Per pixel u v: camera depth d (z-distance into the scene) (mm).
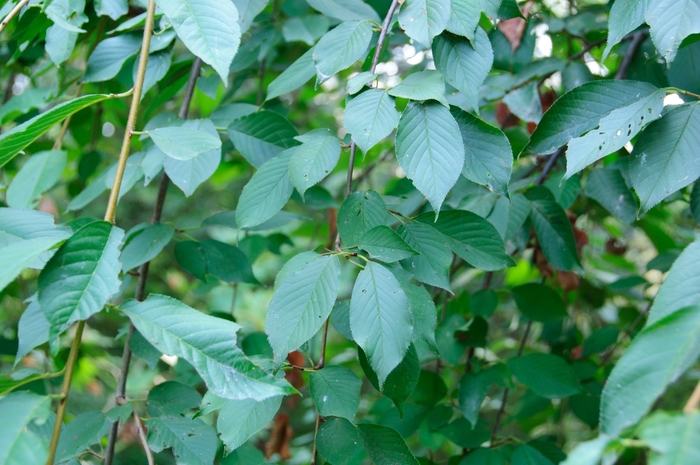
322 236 1602
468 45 717
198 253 949
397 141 669
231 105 949
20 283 1332
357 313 640
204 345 598
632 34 962
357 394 667
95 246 605
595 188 968
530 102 1012
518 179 1111
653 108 672
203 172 830
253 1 913
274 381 595
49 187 949
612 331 1108
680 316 547
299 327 638
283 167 753
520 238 996
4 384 589
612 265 1419
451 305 1131
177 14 671
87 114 1289
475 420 938
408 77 698
